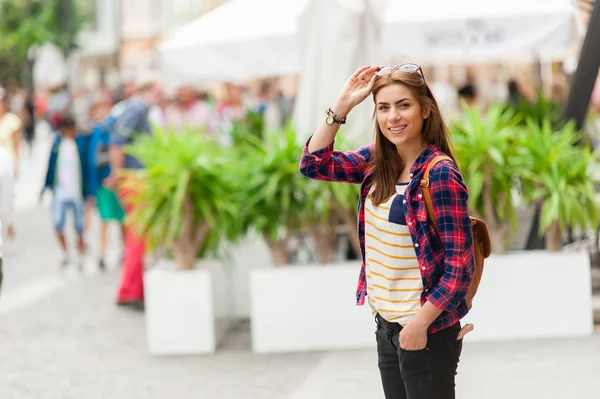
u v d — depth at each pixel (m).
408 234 4.45
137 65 68.56
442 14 10.80
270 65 10.94
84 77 69.62
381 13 10.89
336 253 10.51
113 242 18.73
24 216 23.64
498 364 8.40
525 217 11.66
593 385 7.59
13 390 8.38
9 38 58.62
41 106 57.94
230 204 9.51
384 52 10.92
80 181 15.39
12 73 59.69
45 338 10.59
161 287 9.55
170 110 17.75
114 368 9.09
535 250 10.22
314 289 9.34
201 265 10.13
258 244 10.84
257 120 12.38
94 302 12.69
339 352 9.23
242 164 9.75
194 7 60.75
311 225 9.49
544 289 9.21
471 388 7.72
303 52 10.68
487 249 4.58
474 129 9.27
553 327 9.23
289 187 9.39
